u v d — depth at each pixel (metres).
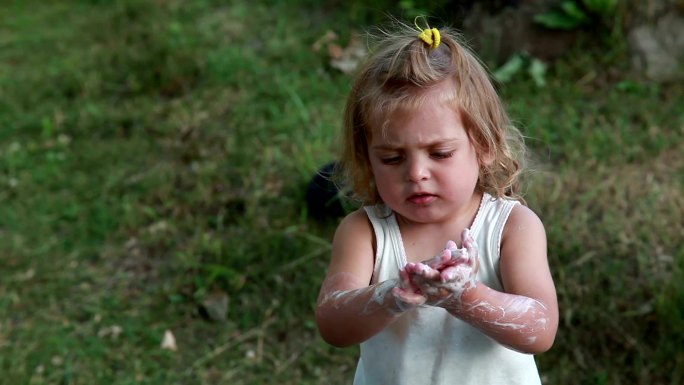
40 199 4.69
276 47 5.70
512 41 5.21
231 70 5.55
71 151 5.10
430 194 1.90
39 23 6.88
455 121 1.88
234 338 3.71
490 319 1.80
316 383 3.47
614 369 3.31
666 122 4.54
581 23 5.15
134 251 4.25
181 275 4.03
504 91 4.84
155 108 5.39
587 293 3.53
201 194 4.48
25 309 3.96
